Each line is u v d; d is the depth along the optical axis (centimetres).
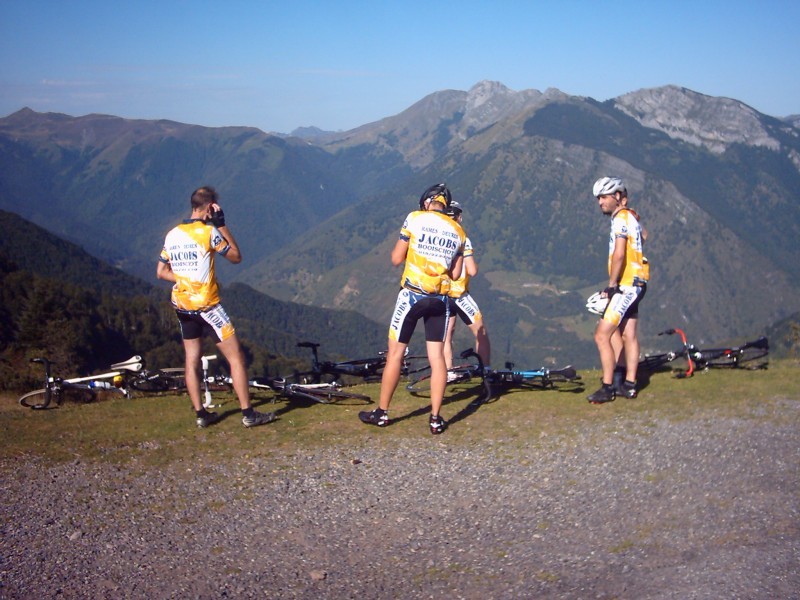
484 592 394
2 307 6419
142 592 408
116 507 535
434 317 685
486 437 671
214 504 537
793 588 365
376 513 513
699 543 432
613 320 761
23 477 606
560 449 625
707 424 673
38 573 434
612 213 774
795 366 965
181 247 709
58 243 18200
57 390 920
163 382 962
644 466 571
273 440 691
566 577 404
